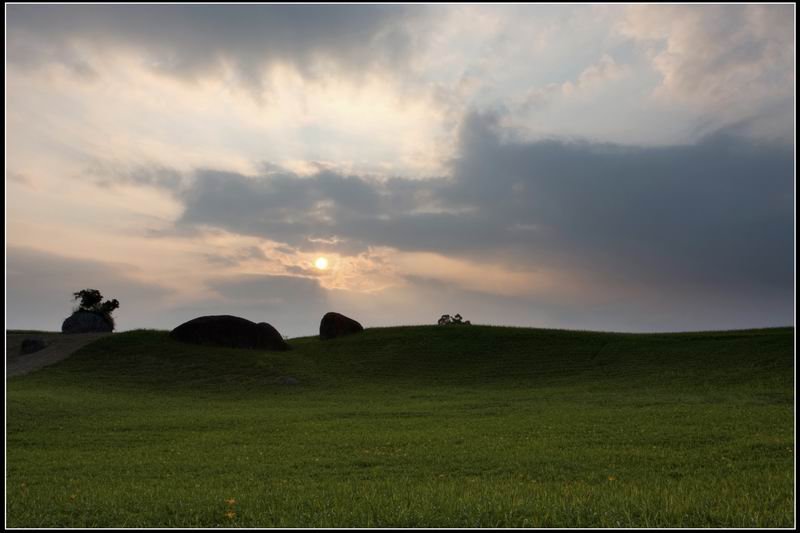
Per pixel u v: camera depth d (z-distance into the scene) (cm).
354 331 6750
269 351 5928
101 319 6619
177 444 2547
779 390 3806
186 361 5347
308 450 2327
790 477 1653
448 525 1219
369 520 1259
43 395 3831
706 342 5422
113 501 1480
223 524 1291
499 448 2258
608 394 3981
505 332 6250
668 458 2009
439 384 4784
